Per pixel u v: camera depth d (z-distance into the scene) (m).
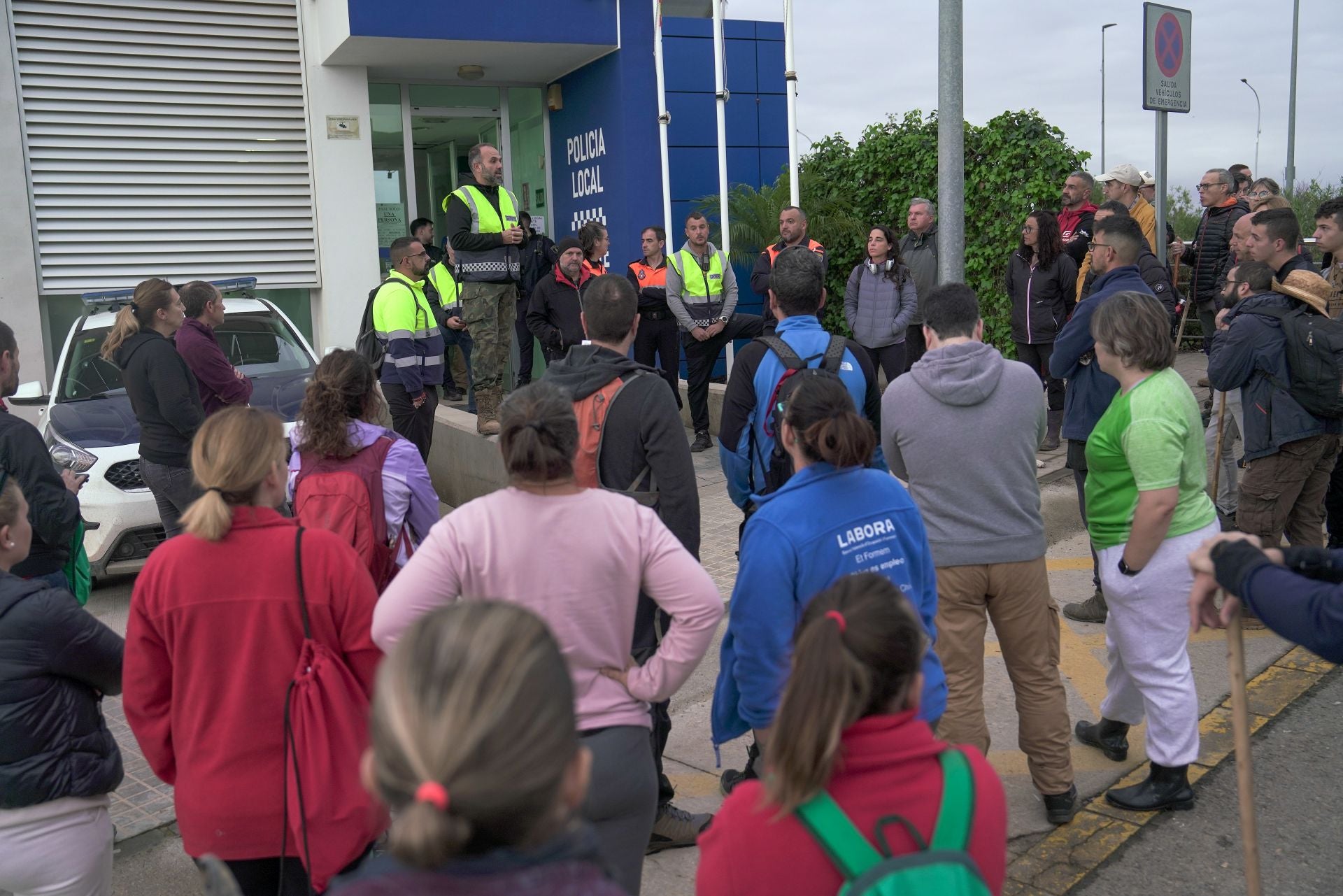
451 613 1.21
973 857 1.59
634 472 3.28
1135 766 4.11
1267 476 5.14
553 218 11.62
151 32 9.55
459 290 9.60
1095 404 4.97
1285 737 4.27
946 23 6.20
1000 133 10.04
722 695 2.99
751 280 9.99
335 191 10.27
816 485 2.72
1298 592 2.04
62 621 2.51
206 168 9.90
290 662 2.41
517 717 1.12
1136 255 4.83
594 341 3.40
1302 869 3.39
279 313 8.40
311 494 3.28
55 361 9.80
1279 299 5.08
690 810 3.92
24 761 2.49
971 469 3.34
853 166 11.42
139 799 4.24
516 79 11.26
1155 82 6.84
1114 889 3.32
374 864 1.32
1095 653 5.16
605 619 2.43
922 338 8.96
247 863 2.51
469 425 8.12
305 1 9.99
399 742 1.12
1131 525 3.56
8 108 9.16
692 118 11.04
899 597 1.72
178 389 5.41
